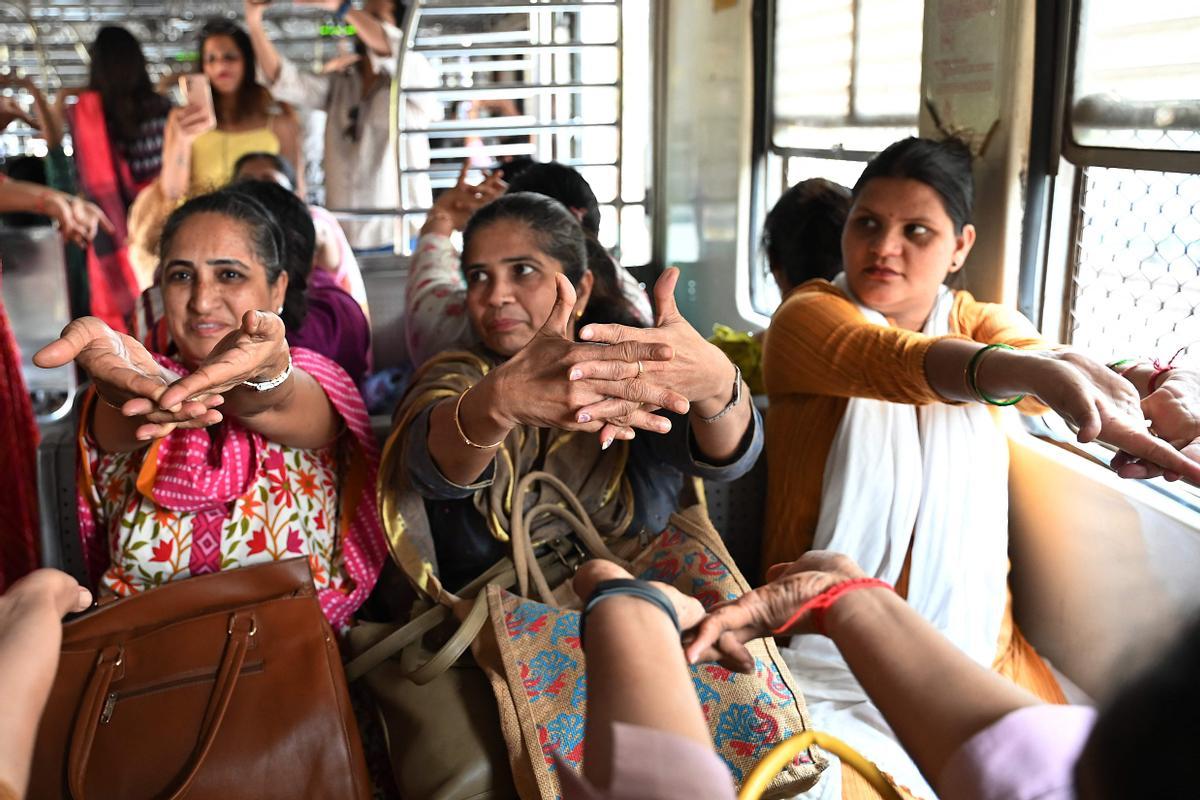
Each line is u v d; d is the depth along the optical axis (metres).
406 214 4.77
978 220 2.34
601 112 5.92
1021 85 2.17
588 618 0.96
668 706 0.85
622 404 1.47
